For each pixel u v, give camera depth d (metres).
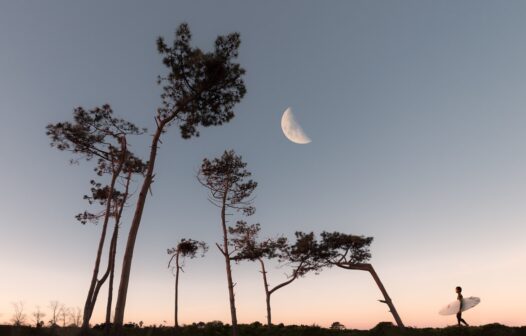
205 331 25.59
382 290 28.16
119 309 14.61
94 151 25.75
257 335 25.17
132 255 15.68
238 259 31.25
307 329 24.72
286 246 33.72
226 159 30.75
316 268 33.06
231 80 19.72
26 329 18.02
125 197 24.98
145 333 23.34
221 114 20.69
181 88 19.77
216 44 19.42
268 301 33.19
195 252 36.31
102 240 22.05
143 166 26.45
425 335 21.58
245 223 34.16
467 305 19.08
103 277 21.28
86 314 19.47
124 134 25.02
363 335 23.20
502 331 20.25
